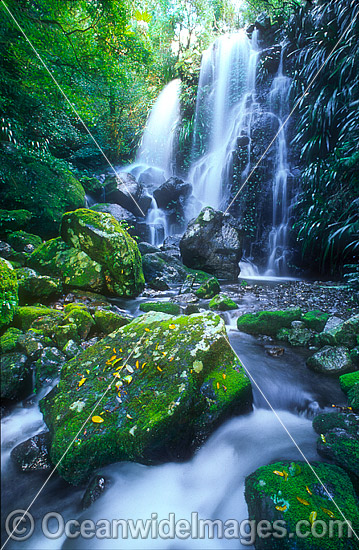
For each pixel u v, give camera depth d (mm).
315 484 1383
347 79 5543
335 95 5691
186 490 1675
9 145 5434
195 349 2049
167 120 13625
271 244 8039
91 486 1605
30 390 2223
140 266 4781
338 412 2031
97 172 11430
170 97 13805
